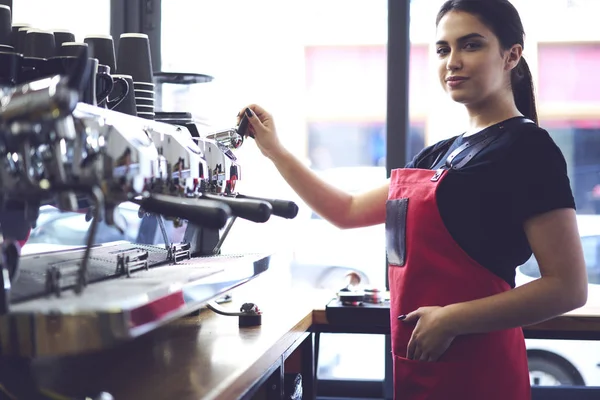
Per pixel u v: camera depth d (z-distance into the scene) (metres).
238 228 3.00
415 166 1.86
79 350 1.01
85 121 1.08
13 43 1.55
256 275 1.71
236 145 1.84
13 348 1.03
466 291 1.60
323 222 3.23
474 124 1.73
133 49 1.81
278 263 3.04
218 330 1.71
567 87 3.17
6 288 1.01
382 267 2.95
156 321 1.10
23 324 1.03
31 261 1.14
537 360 3.02
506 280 1.61
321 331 2.20
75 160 1.05
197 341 1.58
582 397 2.78
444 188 1.62
